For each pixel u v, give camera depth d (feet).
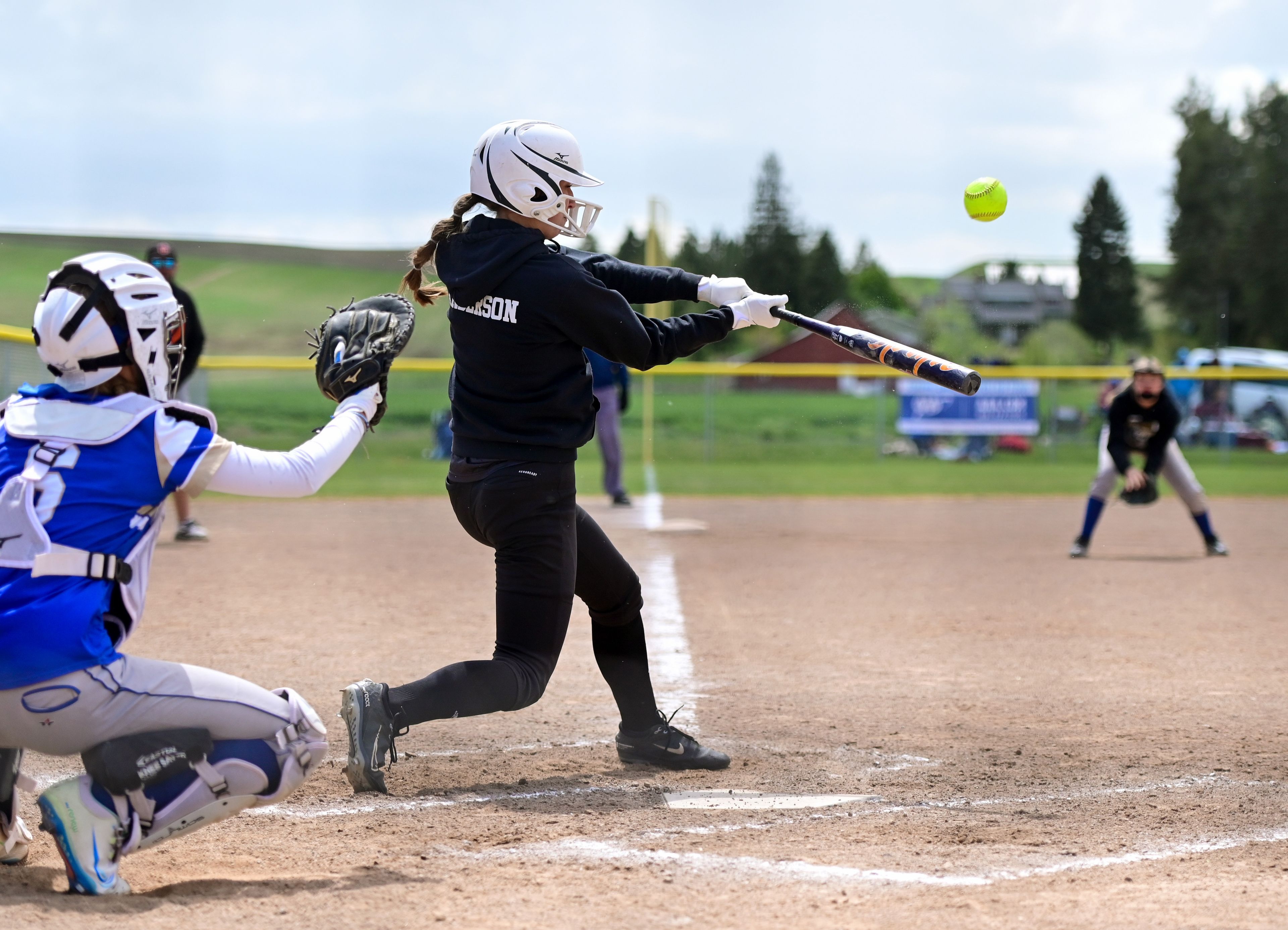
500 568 43.11
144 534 32.14
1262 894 33.17
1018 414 240.32
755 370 235.20
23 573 30.68
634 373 283.79
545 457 42.11
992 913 31.58
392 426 269.85
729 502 166.50
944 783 45.57
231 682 33.40
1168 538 131.34
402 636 74.13
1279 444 262.88
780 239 647.56
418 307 46.24
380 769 39.96
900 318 351.46
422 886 33.91
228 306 525.75
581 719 55.98
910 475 214.07
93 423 31.58
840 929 30.45
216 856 37.11
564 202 41.75
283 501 168.25
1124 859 36.63
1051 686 62.75
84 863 32.37
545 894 33.17
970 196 54.08
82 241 430.61
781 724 54.90
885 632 77.87
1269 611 85.97
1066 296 415.64
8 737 31.96
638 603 47.29
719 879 34.60
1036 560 112.98
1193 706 58.23
